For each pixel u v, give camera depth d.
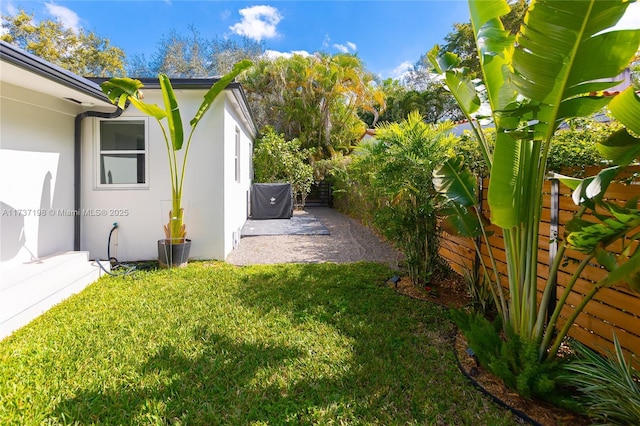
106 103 5.20
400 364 2.63
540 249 3.12
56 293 3.79
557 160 2.79
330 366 2.58
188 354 2.71
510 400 2.22
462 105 2.66
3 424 1.92
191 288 4.33
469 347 2.77
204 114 5.75
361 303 3.86
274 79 16.25
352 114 16.75
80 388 2.26
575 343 2.33
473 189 3.02
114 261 5.60
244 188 9.73
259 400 2.18
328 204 15.53
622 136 1.72
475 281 3.79
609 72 1.73
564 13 1.61
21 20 18.02
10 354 2.66
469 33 16.70
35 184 4.53
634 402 1.77
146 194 5.80
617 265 1.87
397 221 4.35
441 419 2.05
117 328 3.15
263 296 4.07
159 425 1.95
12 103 4.11
